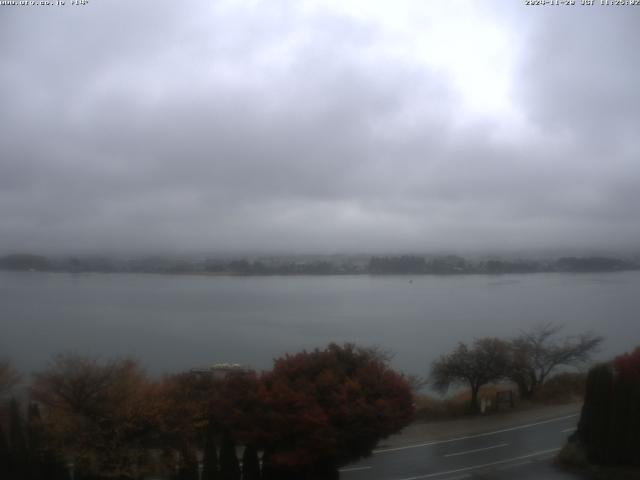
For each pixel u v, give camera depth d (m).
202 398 19.59
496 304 105.56
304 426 17.33
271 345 69.12
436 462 22.12
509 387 36.00
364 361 20.66
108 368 23.05
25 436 19.00
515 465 21.55
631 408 20.48
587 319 83.06
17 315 90.50
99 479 18.14
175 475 18.23
